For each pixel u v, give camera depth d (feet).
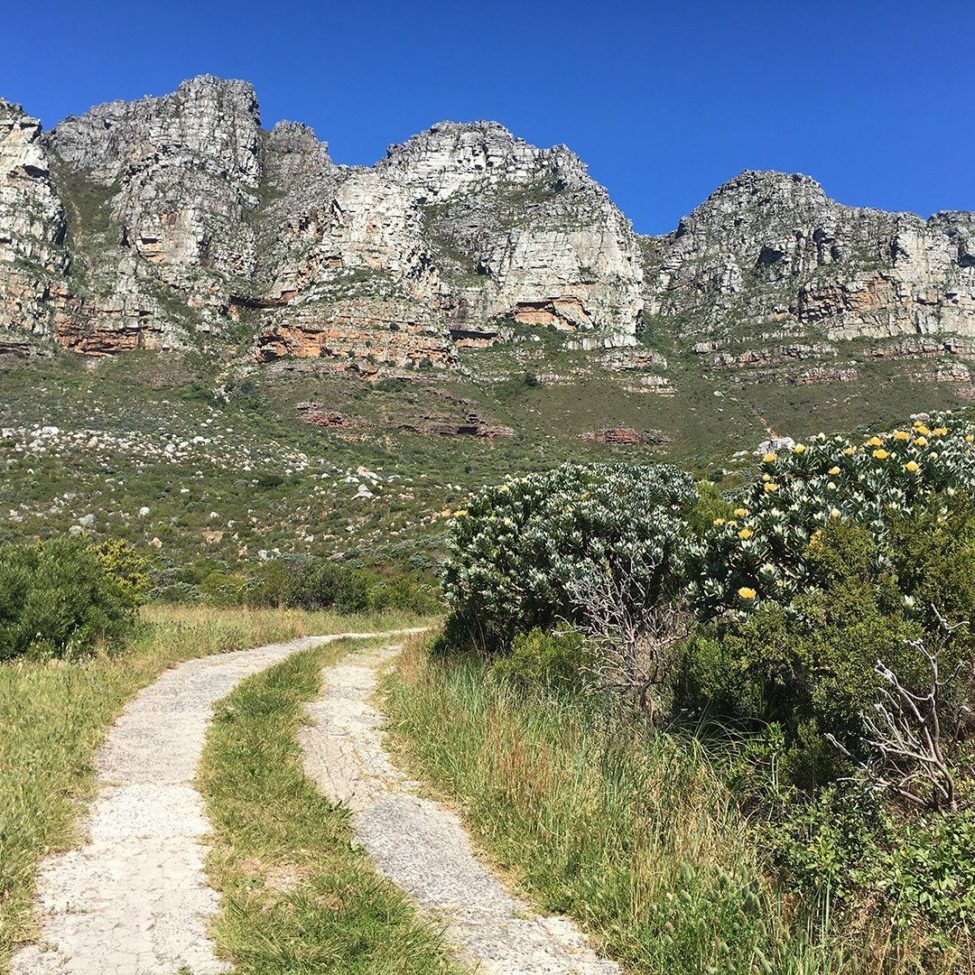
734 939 11.30
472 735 21.40
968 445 19.90
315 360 288.30
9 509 137.18
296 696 28.84
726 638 16.40
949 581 14.26
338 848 14.96
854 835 12.15
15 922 11.11
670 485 29.27
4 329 267.80
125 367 275.39
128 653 35.70
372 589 91.45
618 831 15.24
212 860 13.91
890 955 10.83
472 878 14.33
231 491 166.61
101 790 17.26
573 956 11.72
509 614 29.86
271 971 10.50
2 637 32.55
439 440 256.73
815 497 17.84
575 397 306.35
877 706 12.22
